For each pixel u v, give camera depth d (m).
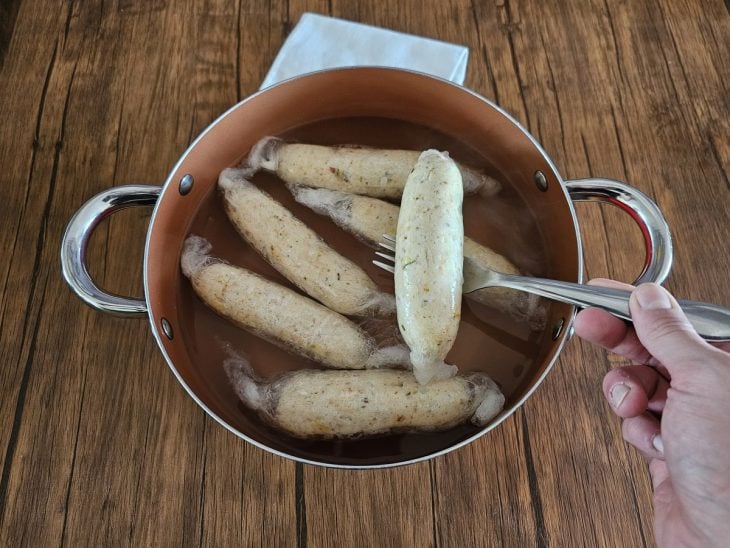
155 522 1.00
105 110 1.28
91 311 1.13
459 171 1.01
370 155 1.08
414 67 1.25
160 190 0.97
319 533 1.01
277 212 1.05
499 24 1.38
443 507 1.02
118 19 1.36
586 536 1.01
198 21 1.36
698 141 1.28
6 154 1.24
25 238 1.18
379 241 1.05
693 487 0.81
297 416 0.91
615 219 1.22
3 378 1.08
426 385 0.92
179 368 0.92
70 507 1.00
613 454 1.06
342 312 1.01
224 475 1.03
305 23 1.28
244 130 1.08
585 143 1.28
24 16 1.35
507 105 1.31
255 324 0.99
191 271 1.03
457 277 0.89
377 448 0.96
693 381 0.76
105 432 1.05
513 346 1.01
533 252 1.07
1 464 1.02
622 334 0.98
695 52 1.36
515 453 1.05
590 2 1.39
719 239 1.21
